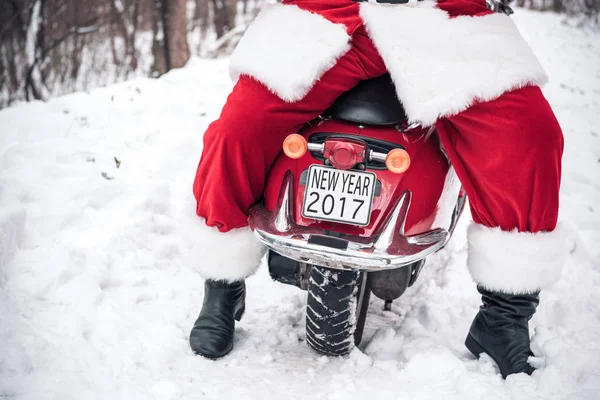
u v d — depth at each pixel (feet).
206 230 9.84
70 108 21.11
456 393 9.07
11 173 15.52
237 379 9.53
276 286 12.91
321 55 9.05
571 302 12.51
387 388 9.34
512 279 9.37
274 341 10.73
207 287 10.57
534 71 8.91
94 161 16.97
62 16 48.57
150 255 13.57
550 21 64.49
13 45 42.34
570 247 15.03
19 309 10.69
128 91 23.38
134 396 8.66
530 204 9.14
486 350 10.03
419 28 9.11
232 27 57.36
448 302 12.60
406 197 8.99
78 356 9.50
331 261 8.66
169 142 18.69
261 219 9.31
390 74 9.13
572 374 9.21
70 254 12.46
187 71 27.66
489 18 9.29
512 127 8.86
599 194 18.90
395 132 9.33
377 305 12.44
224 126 9.27
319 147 9.10
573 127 27.14
